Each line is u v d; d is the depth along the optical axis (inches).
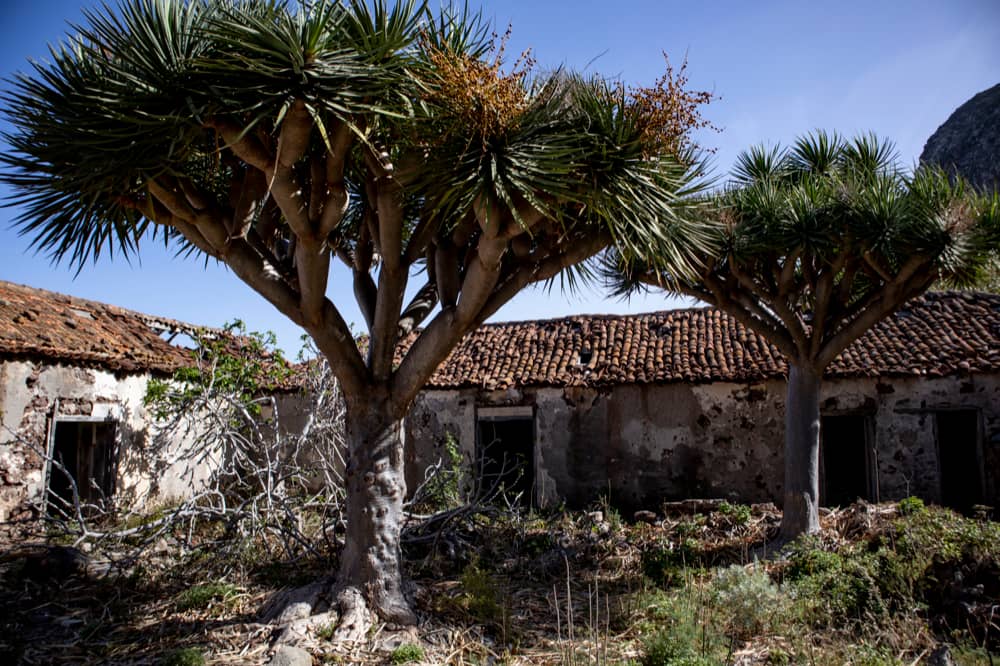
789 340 315.0
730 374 425.1
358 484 216.4
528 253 225.6
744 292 324.2
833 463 501.7
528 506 452.1
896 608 211.8
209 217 196.5
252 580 251.8
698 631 184.1
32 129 177.9
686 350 463.2
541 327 535.2
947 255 270.1
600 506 413.1
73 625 208.2
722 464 426.0
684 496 430.0
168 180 185.2
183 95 170.6
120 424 424.8
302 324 212.2
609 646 191.9
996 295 460.8
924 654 180.1
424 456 482.0
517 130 188.1
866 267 312.0
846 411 409.1
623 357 470.3
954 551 225.1
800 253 286.7
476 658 185.9
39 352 363.9
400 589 212.7
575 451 453.7
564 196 185.0
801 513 302.0
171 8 183.9
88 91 174.4
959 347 406.0
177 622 209.6
